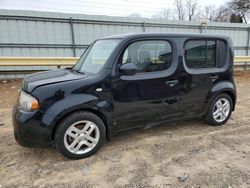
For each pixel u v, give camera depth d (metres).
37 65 8.97
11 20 9.05
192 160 3.08
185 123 4.50
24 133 2.84
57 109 2.84
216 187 2.51
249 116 5.01
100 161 3.07
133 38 3.32
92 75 3.16
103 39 3.87
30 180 2.67
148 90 3.41
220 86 4.13
